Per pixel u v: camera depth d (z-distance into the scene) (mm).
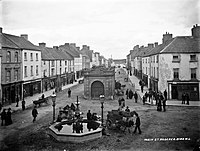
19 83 31406
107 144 13516
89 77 32375
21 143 13844
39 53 39219
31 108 25656
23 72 32656
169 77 30219
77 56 68750
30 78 35375
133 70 83562
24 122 19062
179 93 29812
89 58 83875
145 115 21141
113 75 33438
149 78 41594
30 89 35625
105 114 21766
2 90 26703
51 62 45688
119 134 15367
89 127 16250
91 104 28094
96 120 17562
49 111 23828
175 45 30641
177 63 29969
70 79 59562
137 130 16234
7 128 17219
